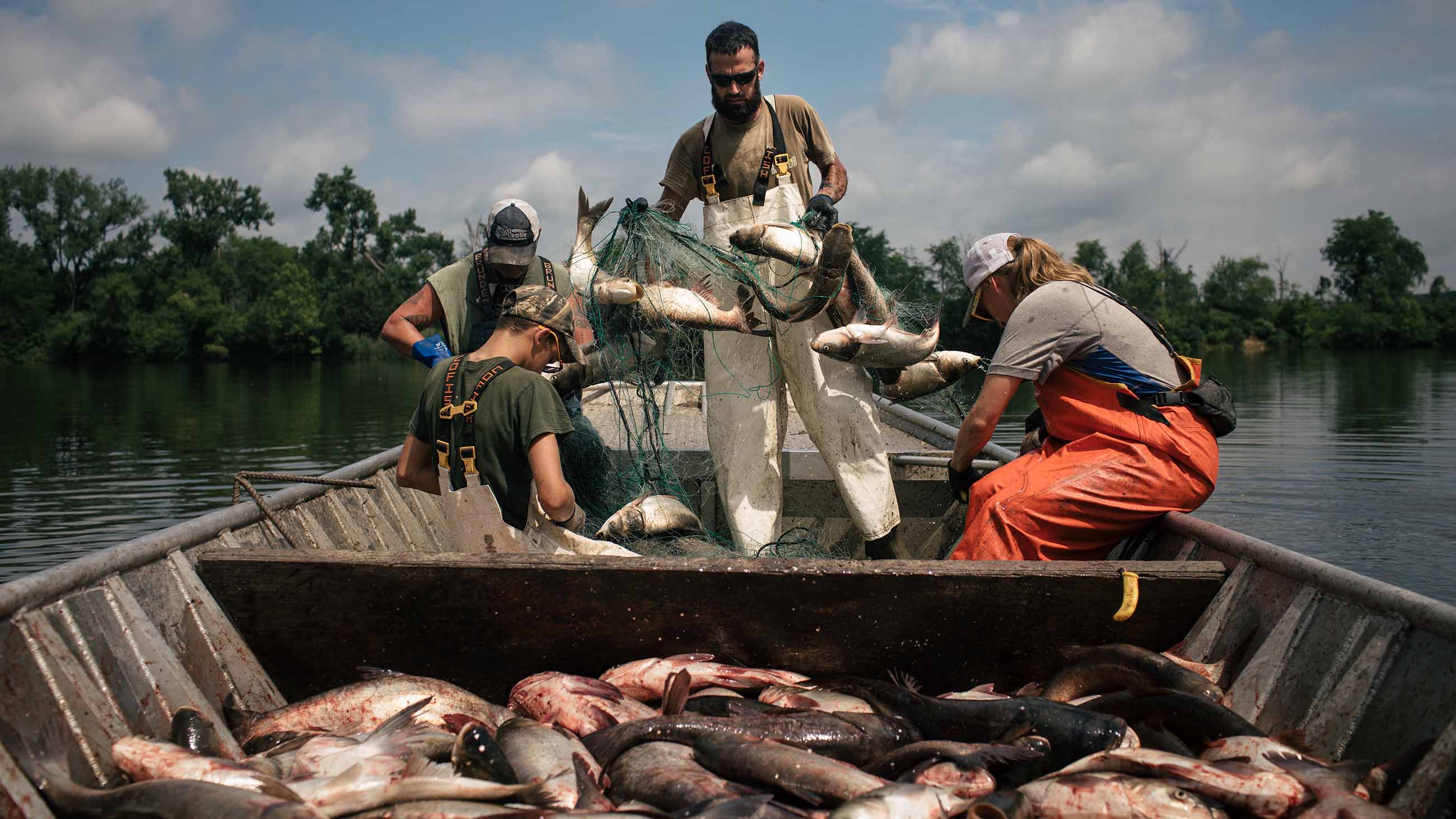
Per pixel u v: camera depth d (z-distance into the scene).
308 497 4.31
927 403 6.59
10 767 2.27
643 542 4.53
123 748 2.44
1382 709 2.43
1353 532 10.55
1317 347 91.50
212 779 2.34
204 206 101.69
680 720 2.62
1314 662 2.70
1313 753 2.52
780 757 2.37
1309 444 17.41
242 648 3.12
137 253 95.50
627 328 4.51
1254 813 2.21
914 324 4.95
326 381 48.88
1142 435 3.67
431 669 3.12
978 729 2.66
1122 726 2.54
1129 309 3.87
